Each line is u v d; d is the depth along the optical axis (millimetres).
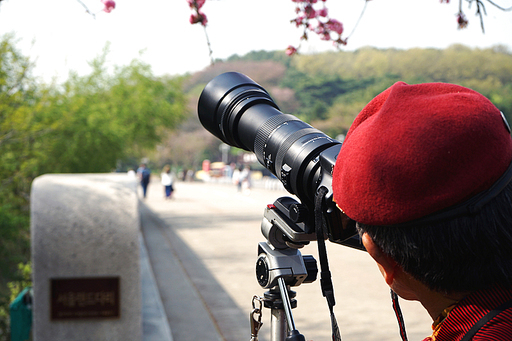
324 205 938
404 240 654
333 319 872
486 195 621
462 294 658
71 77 9469
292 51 3270
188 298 6008
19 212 6977
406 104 647
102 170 10133
